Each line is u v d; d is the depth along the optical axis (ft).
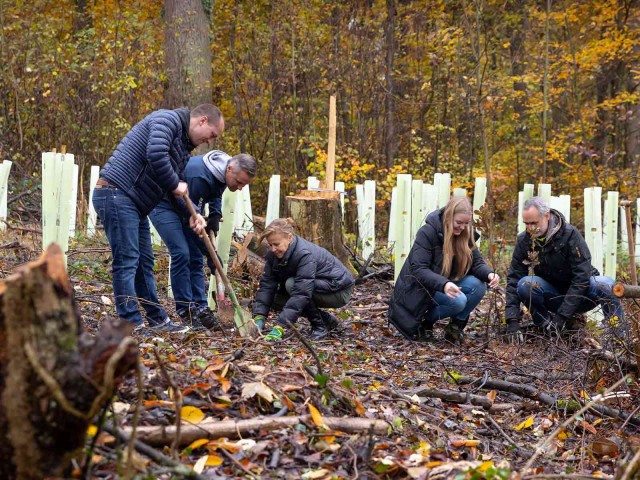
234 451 9.24
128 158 16.19
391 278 27.50
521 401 14.75
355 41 51.72
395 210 30.42
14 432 6.21
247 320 16.56
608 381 15.10
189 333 14.97
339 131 51.11
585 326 19.48
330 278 18.53
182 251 17.83
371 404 12.11
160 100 45.93
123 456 8.00
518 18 53.31
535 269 19.51
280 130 50.70
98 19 50.34
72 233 27.66
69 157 22.31
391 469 9.49
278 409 10.65
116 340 6.44
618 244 34.94
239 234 27.17
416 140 49.62
